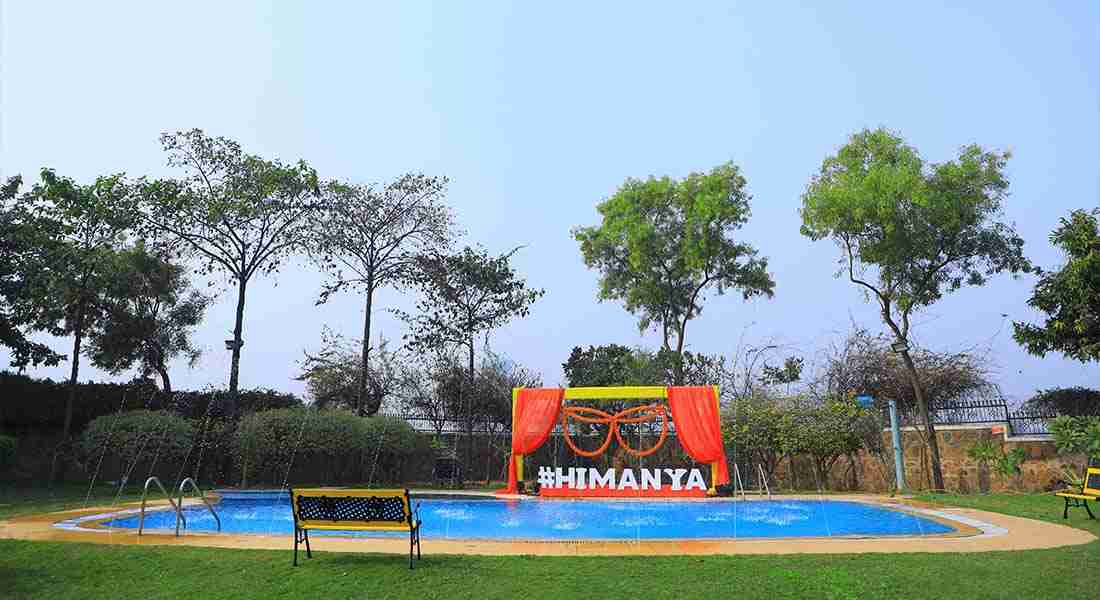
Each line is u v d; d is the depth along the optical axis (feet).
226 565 29.27
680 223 115.55
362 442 87.92
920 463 80.33
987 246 77.00
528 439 72.84
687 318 116.57
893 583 25.12
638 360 105.70
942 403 90.07
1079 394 73.97
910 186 74.23
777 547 32.94
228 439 87.51
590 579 26.17
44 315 86.99
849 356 96.32
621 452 87.51
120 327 100.53
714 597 23.72
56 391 88.74
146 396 95.50
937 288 80.84
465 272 106.42
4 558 31.53
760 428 78.38
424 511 58.80
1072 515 45.14
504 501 66.85
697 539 35.83
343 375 107.86
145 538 36.60
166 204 93.81
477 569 27.96
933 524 45.34
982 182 74.64
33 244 84.43
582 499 67.87
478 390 102.73
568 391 73.87
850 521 48.62
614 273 119.75
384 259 108.17
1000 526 41.14
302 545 34.01
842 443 75.15
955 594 23.94
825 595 23.89
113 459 81.71
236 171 97.66
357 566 28.73
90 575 28.60
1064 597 23.67
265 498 69.82
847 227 78.74
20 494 69.92
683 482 70.08
